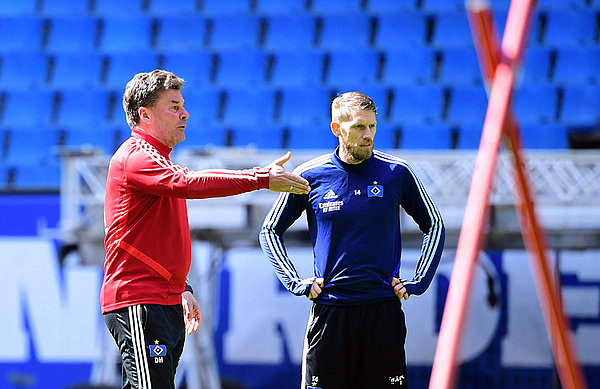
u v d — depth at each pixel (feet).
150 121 39.68
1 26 142.20
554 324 20.66
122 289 38.45
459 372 90.53
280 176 37.06
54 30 141.49
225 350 94.38
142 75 39.99
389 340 41.96
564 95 123.44
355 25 135.95
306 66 132.57
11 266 97.14
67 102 133.80
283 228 44.29
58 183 126.11
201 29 139.13
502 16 131.95
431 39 133.49
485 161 18.93
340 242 42.16
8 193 106.32
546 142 119.75
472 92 125.39
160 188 37.50
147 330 38.06
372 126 41.65
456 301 17.90
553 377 88.84
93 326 96.22
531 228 20.30
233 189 36.99
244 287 94.73
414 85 127.03
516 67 19.20
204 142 126.21
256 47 136.46
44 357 96.43
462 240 18.56
